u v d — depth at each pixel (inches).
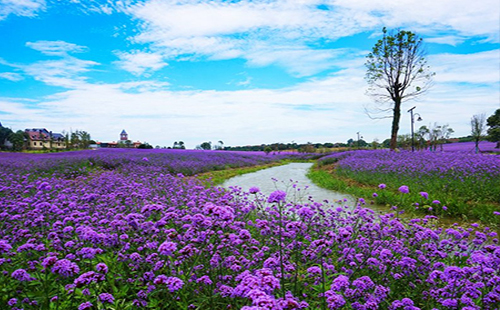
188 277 117.4
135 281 124.5
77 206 215.2
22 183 378.3
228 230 167.5
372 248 162.7
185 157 1058.7
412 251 164.1
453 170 490.0
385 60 1112.2
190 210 220.7
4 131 3093.0
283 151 3164.4
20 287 123.6
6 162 704.4
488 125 1897.1
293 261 158.1
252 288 89.3
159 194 313.3
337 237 132.8
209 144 2928.2
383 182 534.6
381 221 186.9
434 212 357.7
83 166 680.4
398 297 130.3
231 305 112.3
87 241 142.9
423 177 489.1
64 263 102.3
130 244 152.3
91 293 108.6
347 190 534.3
